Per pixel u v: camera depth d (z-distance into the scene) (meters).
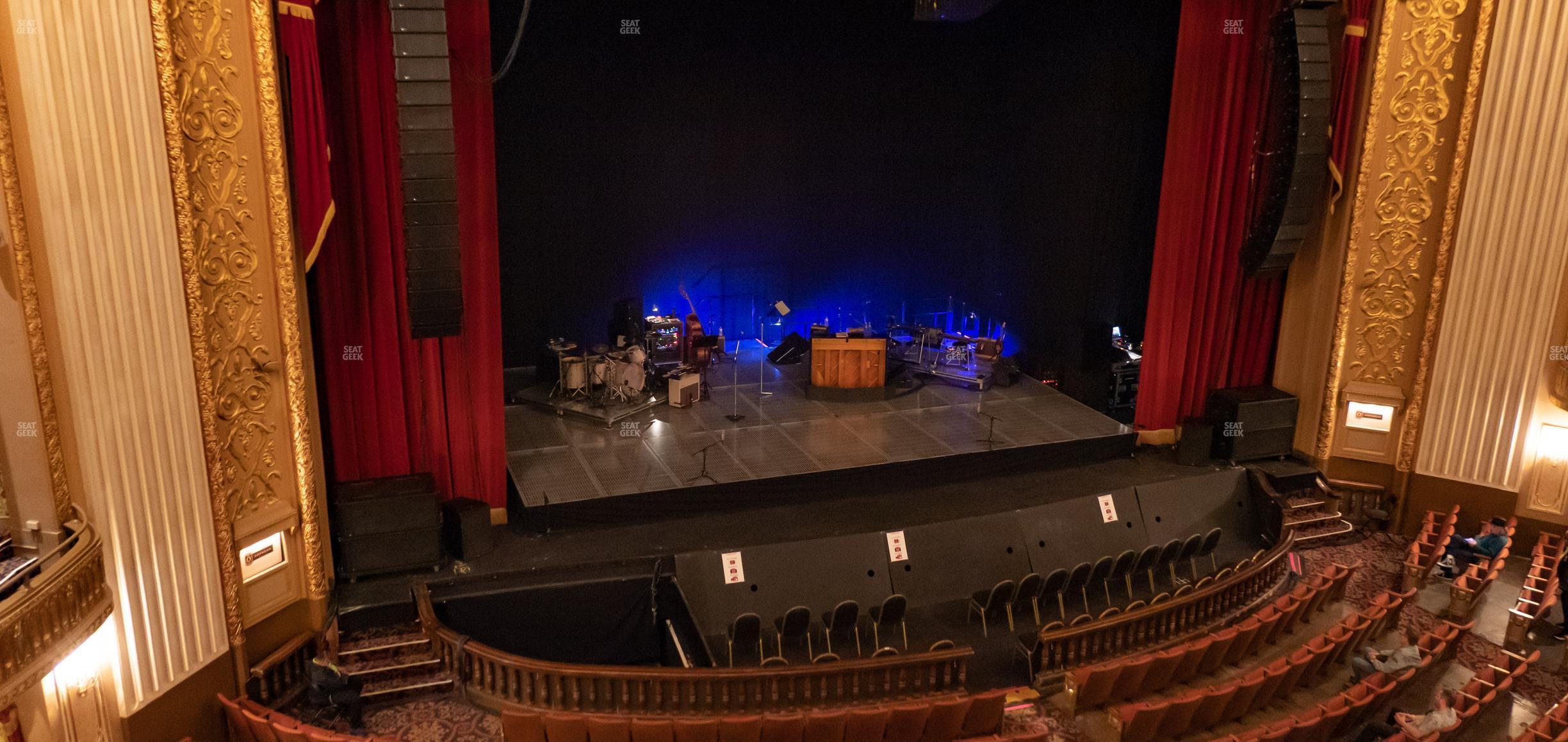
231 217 9.57
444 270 10.74
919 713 9.66
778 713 9.81
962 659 11.00
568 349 17.03
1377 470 15.46
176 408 9.19
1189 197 15.48
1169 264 15.77
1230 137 15.44
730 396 17.95
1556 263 13.36
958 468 15.28
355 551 11.61
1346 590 13.54
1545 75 12.98
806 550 12.91
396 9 9.94
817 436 16.02
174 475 9.25
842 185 20.66
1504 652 11.49
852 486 14.67
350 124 11.25
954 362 19.83
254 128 9.58
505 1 17.02
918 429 16.44
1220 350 16.62
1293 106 13.71
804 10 19.22
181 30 8.84
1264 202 14.61
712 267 20.27
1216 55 14.87
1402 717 9.55
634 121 18.67
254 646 10.41
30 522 8.36
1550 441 13.88
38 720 8.13
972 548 13.62
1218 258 15.94
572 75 17.94
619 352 17.17
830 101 20.00
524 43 17.41
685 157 19.28
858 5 19.50
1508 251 13.66
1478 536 14.02
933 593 13.28
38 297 8.04
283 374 10.25
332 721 10.38
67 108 7.95
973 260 21.64
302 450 10.49
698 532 13.41
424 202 10.45
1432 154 14.02
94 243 8.30
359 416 12.19
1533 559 13.12
